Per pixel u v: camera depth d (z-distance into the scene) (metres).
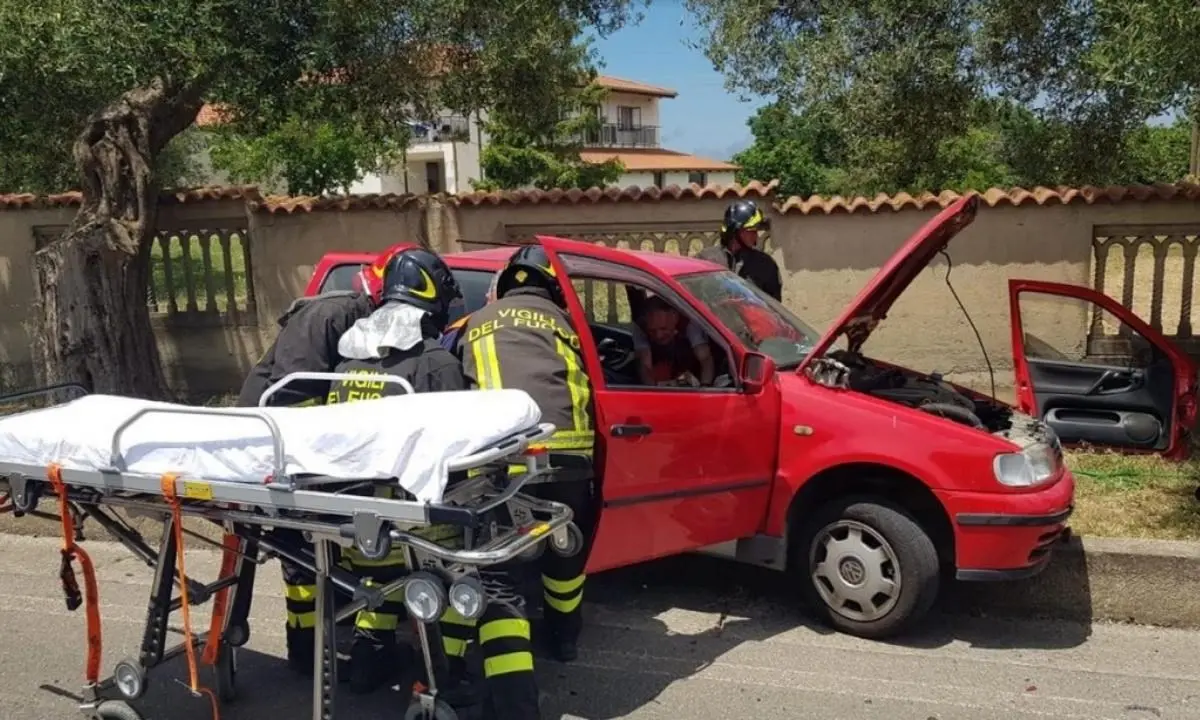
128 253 8.03
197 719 3.96
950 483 4.37
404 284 3.70
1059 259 8.29
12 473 3.44
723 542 4.65
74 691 4.21
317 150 25.78
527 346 3.79
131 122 8.16
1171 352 6.73
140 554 3.70
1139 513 5.68
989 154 13.20
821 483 4.75
